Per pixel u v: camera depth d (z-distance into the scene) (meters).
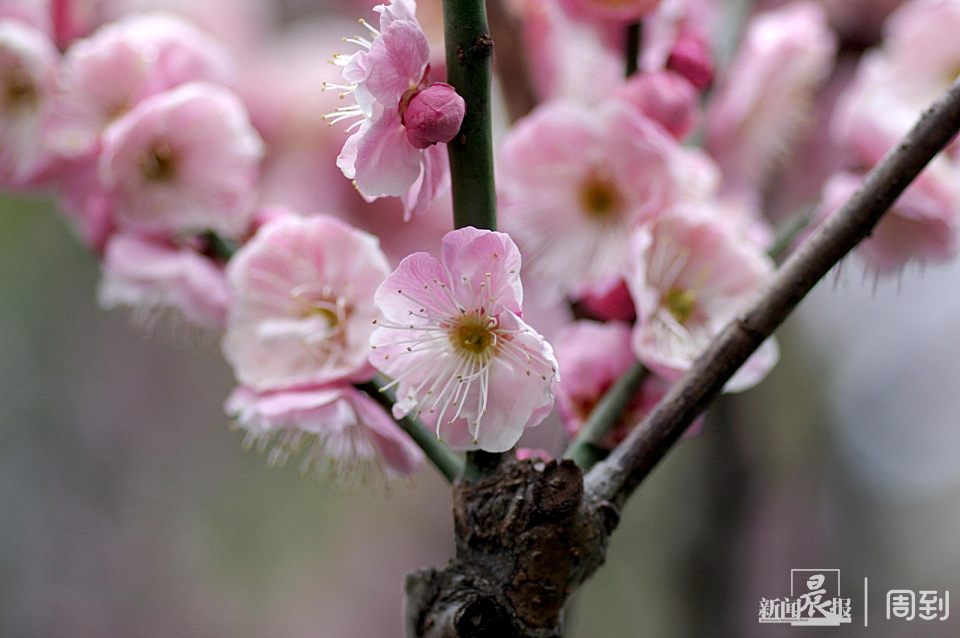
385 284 0.64
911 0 0.85
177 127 0.71
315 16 0.87
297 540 1.62
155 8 0.77
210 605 1.57
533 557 0.64
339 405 0.67
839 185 0.71
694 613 0.89
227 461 1.61
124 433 1.57
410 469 0.68
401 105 0.63
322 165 0.76
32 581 1.52
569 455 0.67
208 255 0.72
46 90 0.72
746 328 0.65
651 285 0.69
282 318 0.68
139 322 0.74
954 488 1.29
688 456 0.94
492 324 0.64
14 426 1.52
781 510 1.03
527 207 0.71
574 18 0.73
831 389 1.32
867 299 1.33
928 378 1.34
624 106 0.70
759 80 0.74
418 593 0.65
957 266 1.28
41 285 1.47
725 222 0.69
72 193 0.72
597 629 1.36
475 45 0.64
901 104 0.72
